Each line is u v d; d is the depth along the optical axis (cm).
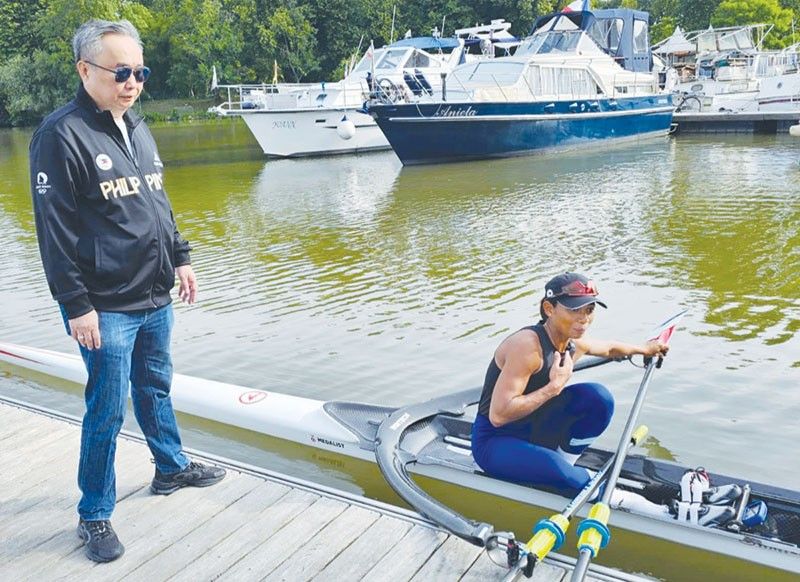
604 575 312
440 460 436
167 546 343
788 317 751
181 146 3162
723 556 384
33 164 290
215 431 588
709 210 1291
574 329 338
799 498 375
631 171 1830
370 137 2538
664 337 464
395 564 326
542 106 2138
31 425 476
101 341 310
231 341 754
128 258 314
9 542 347
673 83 3022
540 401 345
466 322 780
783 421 548
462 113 2022
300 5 5159
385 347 720
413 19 4825
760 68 3366
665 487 400
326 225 1327
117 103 303
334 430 529
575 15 2523
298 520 361
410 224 1301
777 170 1716
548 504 403
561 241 1119
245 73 5272
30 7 5653
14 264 1127
